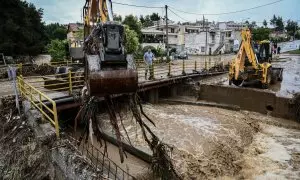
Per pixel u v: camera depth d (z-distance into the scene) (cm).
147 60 1797
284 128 1384
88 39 702
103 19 816
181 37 6650
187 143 1118
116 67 623
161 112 1558
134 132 1210
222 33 6581
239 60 1792
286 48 7281
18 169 877
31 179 832
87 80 636
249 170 1016
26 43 3559
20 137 962
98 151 940
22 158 892
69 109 1231
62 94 1209
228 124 1362
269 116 1545
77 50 1437
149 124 1330
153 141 769
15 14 3431
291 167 1034
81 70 1353
